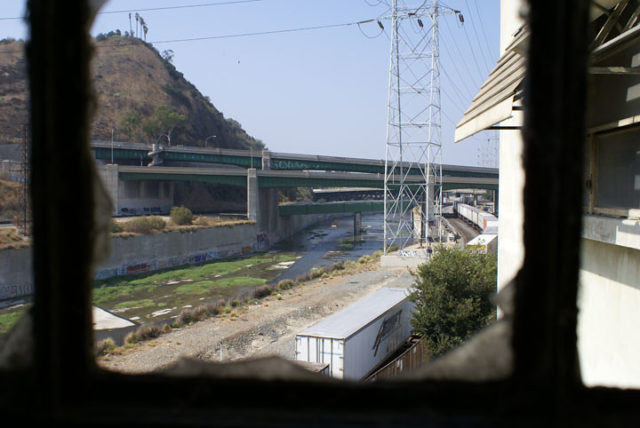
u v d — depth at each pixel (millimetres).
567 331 1074
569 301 1075
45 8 1042
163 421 1048
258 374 1188
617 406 1078
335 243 78562
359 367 18328
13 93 84562
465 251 22422
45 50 1047
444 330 20875
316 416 1065
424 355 21312
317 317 31922
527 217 1078
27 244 40094
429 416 1070
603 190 6391
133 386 1116
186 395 1112
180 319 30625
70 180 1070
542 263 1063
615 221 5605
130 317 33438
